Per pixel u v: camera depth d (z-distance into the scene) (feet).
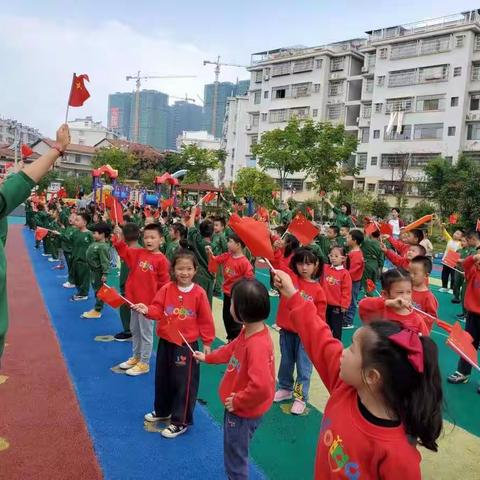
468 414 16.14
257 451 13.03
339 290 20.44
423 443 5.81
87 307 27.78
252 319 9.61
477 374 19.83
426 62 118.73
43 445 12.79
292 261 16.06
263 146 105.19
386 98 125.59
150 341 17.95
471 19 115.65
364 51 131.54
